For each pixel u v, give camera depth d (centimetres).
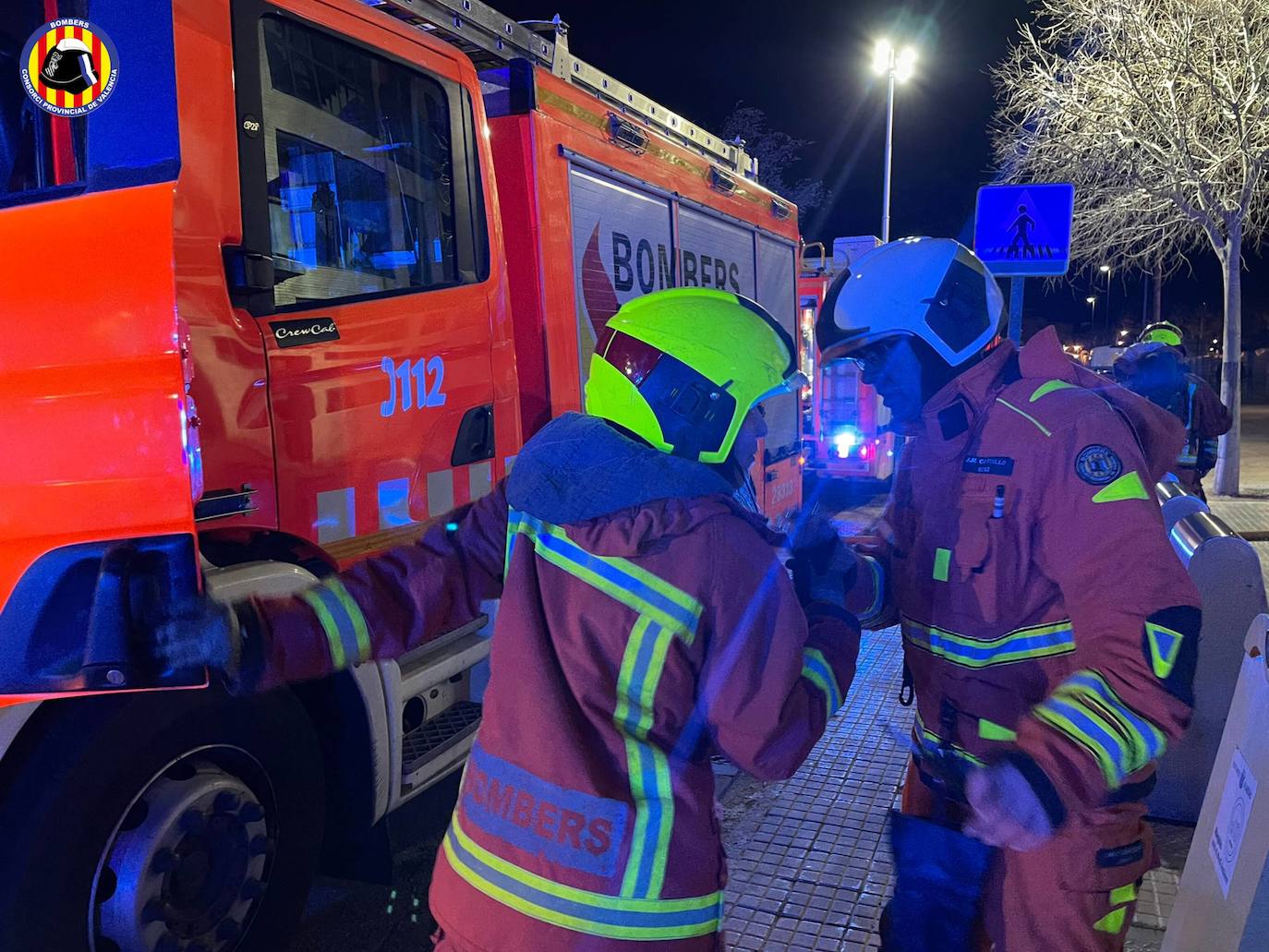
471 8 324
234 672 160
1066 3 1125
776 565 133
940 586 162
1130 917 156
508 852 134
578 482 133
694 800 134
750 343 139
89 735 199
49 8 215
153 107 213
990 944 173
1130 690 130
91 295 183
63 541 185
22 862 193
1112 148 1143
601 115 398
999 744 158
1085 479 142
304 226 253
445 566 162
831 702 137
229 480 218
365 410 261
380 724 257
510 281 353
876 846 318
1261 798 140
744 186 570
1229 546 324
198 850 221
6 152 222
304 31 254
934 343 159
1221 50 1075
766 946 266
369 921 295
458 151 310
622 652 132
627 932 129
